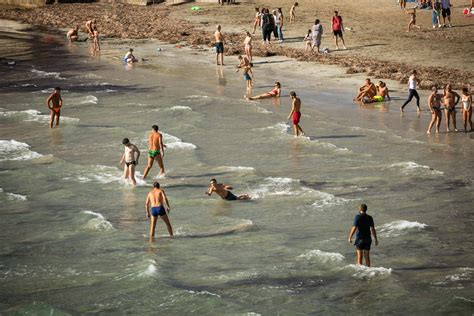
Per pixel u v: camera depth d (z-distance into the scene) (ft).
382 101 182.91
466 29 261.24
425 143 148.77
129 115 182.50
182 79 221.66
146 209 114.93
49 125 175.73
